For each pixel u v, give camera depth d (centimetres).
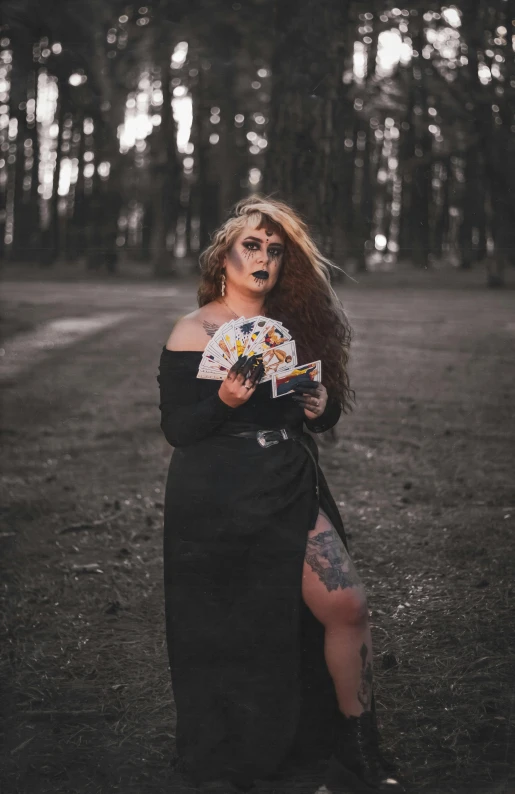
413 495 537
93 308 1844
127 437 715
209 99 2834
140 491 560
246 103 2723
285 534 242
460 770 254
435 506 514
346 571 242
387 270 3092
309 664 252
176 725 261
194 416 246
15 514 513
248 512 242
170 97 3198
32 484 577
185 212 3925
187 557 246
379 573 410
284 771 252
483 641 336
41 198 4178
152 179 3406
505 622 351
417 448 658
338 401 275
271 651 242
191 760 249
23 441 704
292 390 254
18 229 3922
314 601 241
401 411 789
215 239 266
